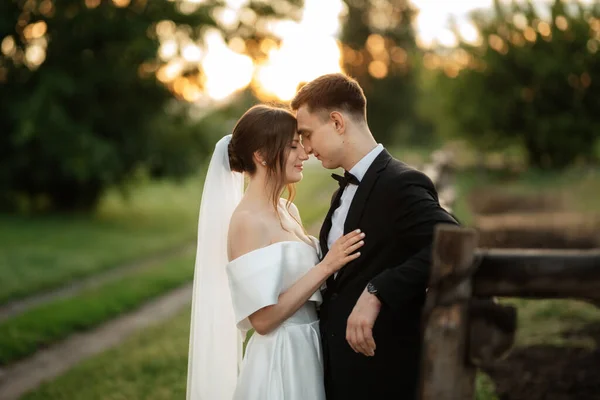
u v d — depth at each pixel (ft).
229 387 8.84
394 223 7.47
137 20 53.36
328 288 8.17
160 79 56.13
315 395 7.95
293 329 8.06
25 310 23.95
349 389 7.77
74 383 14.88
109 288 26.17
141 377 14.89
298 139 8.32
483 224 25.85
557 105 65.31
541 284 5.63
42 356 18.25
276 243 7.94
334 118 7.88
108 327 21.36
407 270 6.97
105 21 52.49
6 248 36.99
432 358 5.64
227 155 8.78
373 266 7.63
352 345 7.10
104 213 58.75
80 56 53.62
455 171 59.88
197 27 56.54
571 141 63.46
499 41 65.82
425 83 75.15
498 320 5.69
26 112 49.70
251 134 8.16
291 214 9.01
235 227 8.05
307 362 7.98
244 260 7.79
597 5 62.75
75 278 30.17
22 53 54.08
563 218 26.81
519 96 64.80
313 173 108.78
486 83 67.51
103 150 51.52
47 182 56.75
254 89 57.31
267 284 7.69
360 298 7.13
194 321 8.91
